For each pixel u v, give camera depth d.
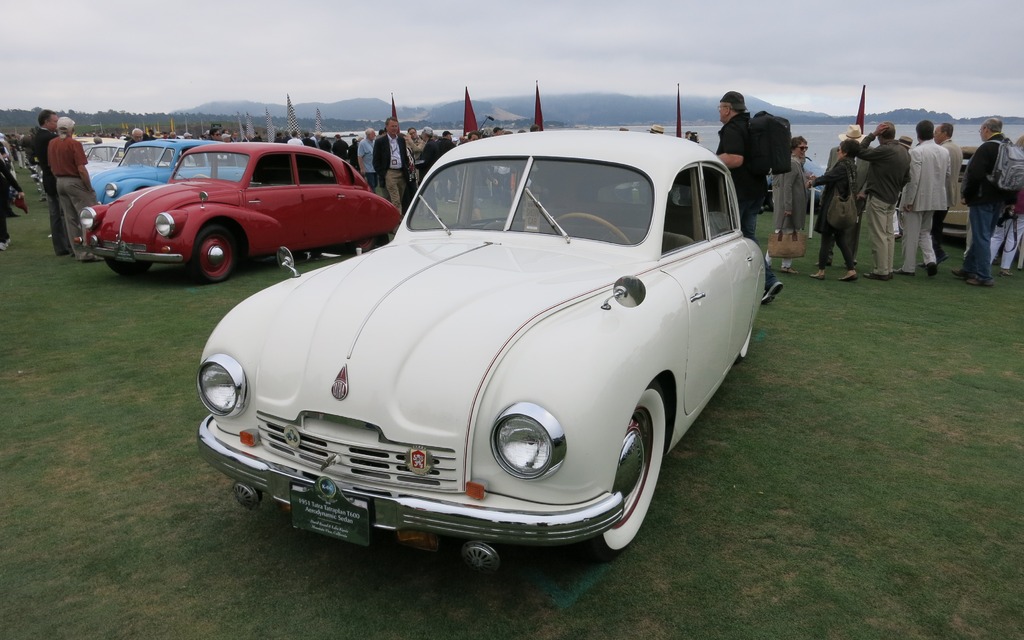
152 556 2.84
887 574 2.73
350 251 10.33
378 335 2.45
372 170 14.12
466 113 18.34
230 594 2.61
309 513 2.47
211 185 8.21
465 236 3.58
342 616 2.49
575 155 3.50
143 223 7.53
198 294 7.41
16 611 2.50
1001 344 5.80
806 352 5.57
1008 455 3.78
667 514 3.16
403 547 2.93
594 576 2.71
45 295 7.34
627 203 3.33
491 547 2.29
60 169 8.91
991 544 2.94
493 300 2.60
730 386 4.82
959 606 2.55
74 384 4.75
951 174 9.02
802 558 2.83
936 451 3.83
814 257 10.12
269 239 8.47
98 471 3.55
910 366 5.23
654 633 2.40
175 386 4.73
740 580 2.69
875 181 8.18
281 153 8.74
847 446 3.88
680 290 3.05
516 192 3.55
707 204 3.89
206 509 3.21
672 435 3.14
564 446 2.18
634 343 2.48
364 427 2.36
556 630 2.42
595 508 2.28
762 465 3.65
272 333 2.67
